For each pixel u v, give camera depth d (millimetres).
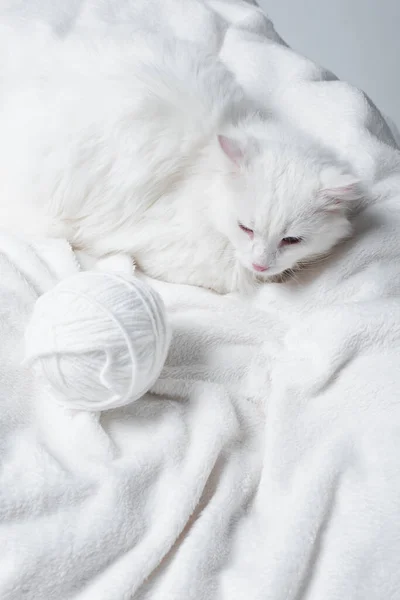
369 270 729
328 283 729
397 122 1332
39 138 752
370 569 580
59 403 640
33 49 797
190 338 698
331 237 732
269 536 605
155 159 743
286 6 1293
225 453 649
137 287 621
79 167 750
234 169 714
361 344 676
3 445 614
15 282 698
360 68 1321
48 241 757
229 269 761
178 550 592
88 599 564
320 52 1324
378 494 609
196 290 743
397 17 1263
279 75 841
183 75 767
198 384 672
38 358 614
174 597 567
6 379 651
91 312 601
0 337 669
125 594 565
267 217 702
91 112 746
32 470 600
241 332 706
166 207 754
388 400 658
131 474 611
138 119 743
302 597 581
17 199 766
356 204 760
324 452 641
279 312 730
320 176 708
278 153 719
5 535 575
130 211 759
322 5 1275
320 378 670
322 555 595
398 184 770
